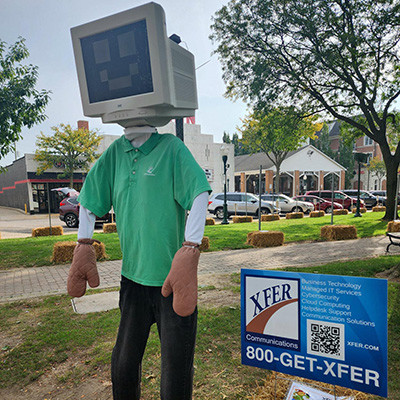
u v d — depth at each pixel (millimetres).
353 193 28406
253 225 14047
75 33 1357
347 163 47188
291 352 1695
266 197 21672
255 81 14688
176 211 1446
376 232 11438
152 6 1184
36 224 19109
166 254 1412
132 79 1292
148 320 1508
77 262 1443
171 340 1369
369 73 15188
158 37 1204
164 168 1418
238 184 45188
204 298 4344
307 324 1649
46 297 4613
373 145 47250
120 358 1502
